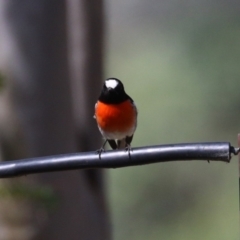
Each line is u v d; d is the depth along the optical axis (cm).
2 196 1141
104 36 1546
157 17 2762
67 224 1315
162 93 2430
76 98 1491
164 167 2495
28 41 1275
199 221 2483
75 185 1327
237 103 2353
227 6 2438
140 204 2467
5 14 1275
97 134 1493
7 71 1267
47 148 1291
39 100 1282
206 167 2511
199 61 2395
